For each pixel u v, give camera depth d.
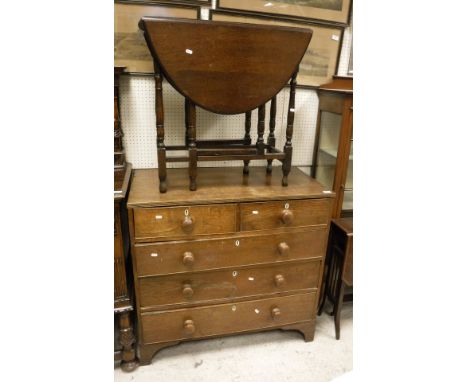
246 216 1.30
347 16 1.65
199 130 1.66
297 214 1.36
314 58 1.68
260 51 1.17
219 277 1.37
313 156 1.86
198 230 1.27
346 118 1.55
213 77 1.16
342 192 1.67
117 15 1.39
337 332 1.63
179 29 1.08
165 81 1.53
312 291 1.52
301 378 1.42
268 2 1.53
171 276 1.31
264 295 1.46
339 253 1.63
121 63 1.46
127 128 1.56
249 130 1.59
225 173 1.60
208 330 1.45
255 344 1.60
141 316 1.35
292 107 1.33
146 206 1.19
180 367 1.45
